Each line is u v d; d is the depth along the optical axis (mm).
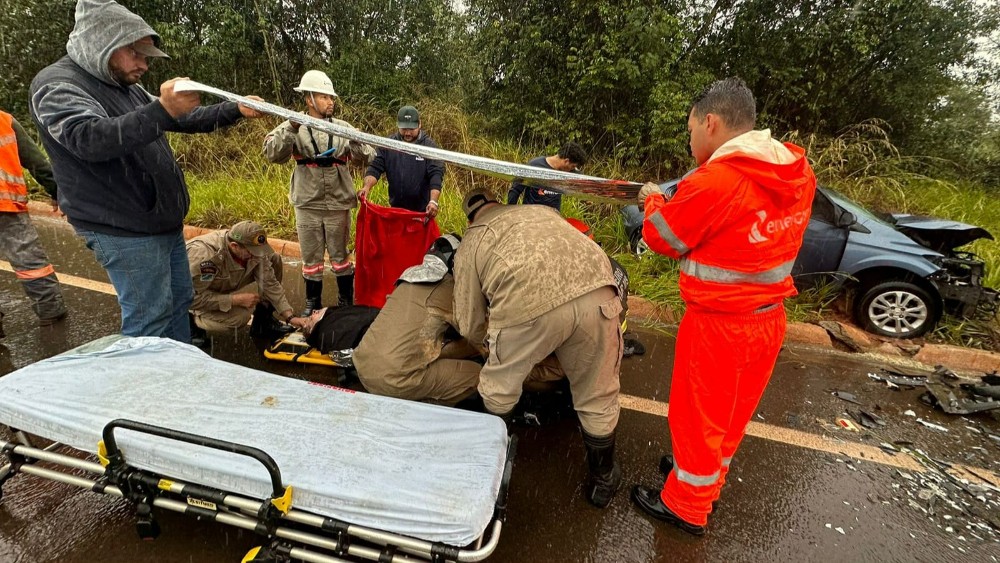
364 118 8641
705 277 1830
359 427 1917
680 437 2082
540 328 1951
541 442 2812
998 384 3609
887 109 8602
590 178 2096
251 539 2027
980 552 2225
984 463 2838
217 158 7934
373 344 2521
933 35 7977
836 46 7730
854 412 3275
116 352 2285
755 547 2188
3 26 7809
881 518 2393
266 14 9062
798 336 4309
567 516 2295
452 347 2762
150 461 1751
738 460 2758
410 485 1662
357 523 1619
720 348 1860
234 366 2281
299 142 3600
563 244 2023
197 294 3230
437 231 3879
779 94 8422
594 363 2117
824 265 4527
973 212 6965
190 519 2111
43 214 6504
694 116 1943
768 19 8070
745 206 1672
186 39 8633
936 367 3941
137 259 2438
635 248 5387
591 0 7168
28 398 1954
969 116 8727
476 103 9078
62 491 2238
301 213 3807
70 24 8180
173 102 1897
